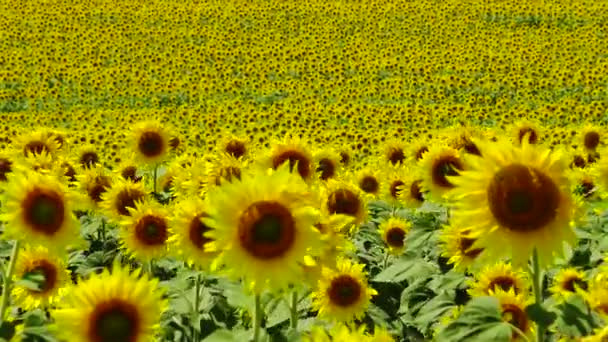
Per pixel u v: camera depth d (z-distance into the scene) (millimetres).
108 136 23062
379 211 11305
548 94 35250
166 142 11805
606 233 7559
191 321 6164
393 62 40969
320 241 3988
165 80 38781
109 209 8656
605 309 4367
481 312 3600
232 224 3953
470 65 40562
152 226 7375
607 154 7867
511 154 3643
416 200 10297
